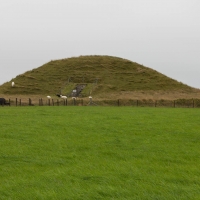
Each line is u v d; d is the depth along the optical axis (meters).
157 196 12.57
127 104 92.81
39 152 21.12
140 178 15.01
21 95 113.06
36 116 43.97
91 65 147.25
